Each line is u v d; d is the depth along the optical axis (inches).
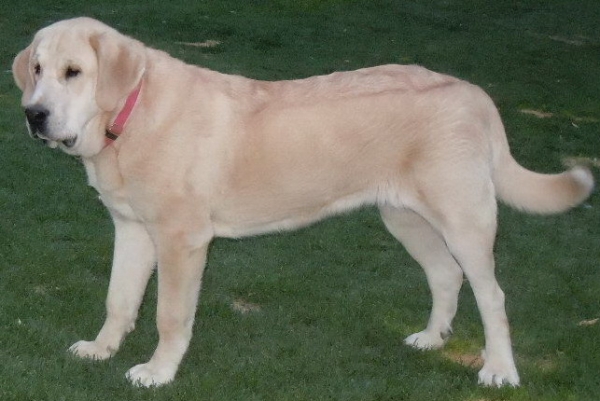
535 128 495.5
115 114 203.2
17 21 637.3
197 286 213.6
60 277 269.9
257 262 301.3
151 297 264.8
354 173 218.4
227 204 214.2
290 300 272.8
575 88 594.9
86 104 202.2
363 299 276.5
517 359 241.8
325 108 214.5
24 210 321.1
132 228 221.6
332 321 259.3
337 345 241.8
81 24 204.4
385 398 212.8
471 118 217.6
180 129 205.9
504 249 332.2
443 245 240.4
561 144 470.0
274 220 221.6
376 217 354.0
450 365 235.3
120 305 224.8
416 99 216.4
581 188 221.9
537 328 260.7
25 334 227.1
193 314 216.1
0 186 342.0
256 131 211.8
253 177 213.0
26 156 374.9
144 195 207.2
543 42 733.9
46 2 708.0
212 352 233.0
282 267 297.9
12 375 201.8
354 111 215.2
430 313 266.7
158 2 751.1
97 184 213.0
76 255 286.7
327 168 216.2
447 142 214.7
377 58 642.2
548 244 339.9
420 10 822.5
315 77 222.5
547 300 284.2
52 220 315.9
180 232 208.7
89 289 263.0
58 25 205.3
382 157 217.6
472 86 224.7
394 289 287.0
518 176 226.2
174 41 631.2
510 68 640.4
